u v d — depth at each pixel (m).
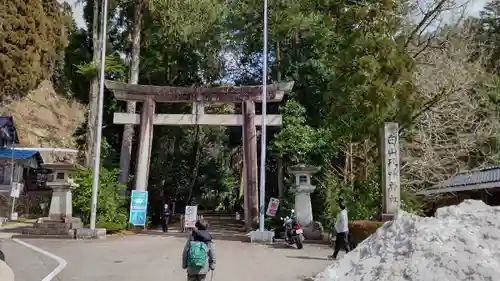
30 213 31.64
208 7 26.52
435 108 22.38
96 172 19.89
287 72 27.89
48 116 47.47
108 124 29.11
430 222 8.91
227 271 11.64
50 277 10.30
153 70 31.33
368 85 18.28
